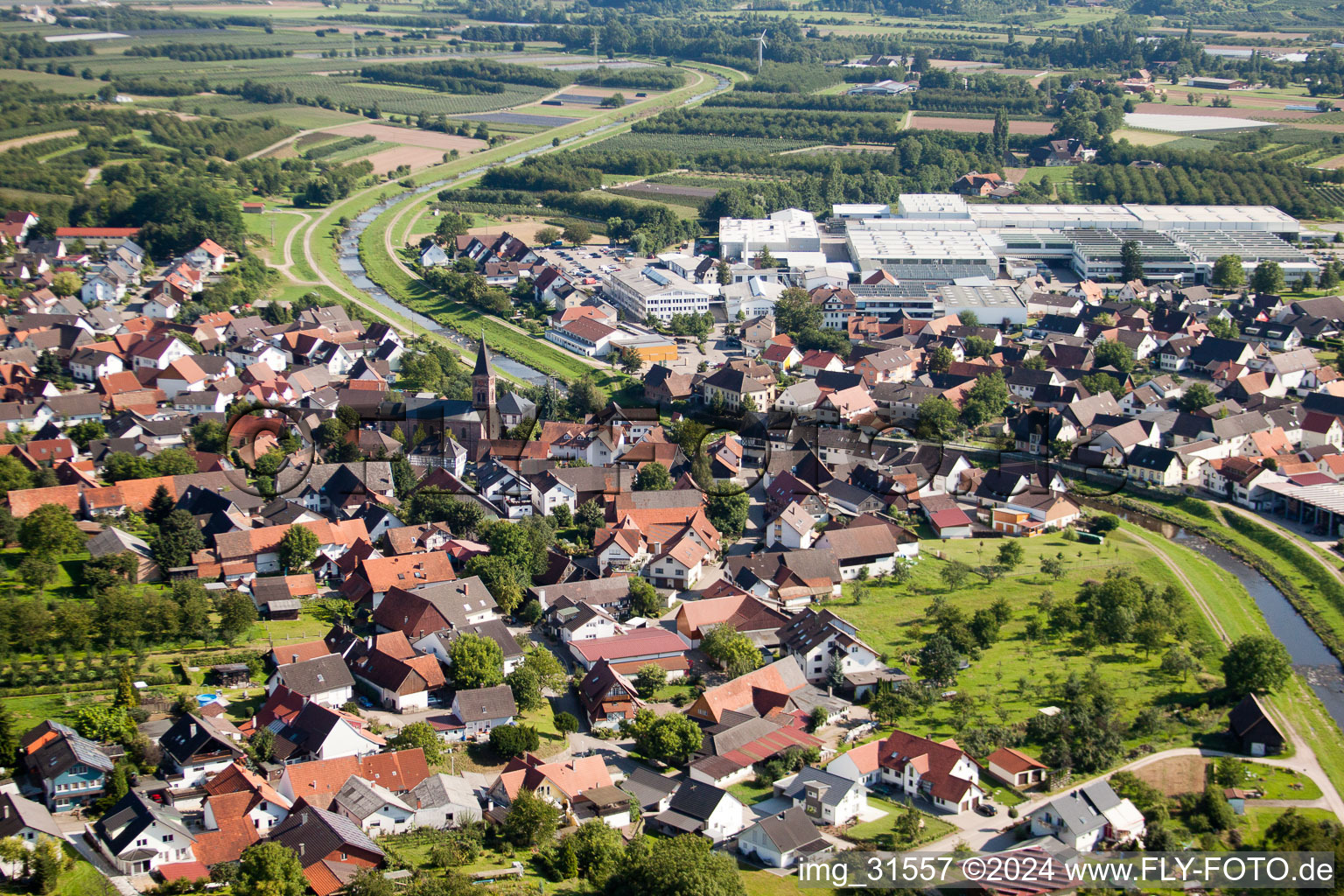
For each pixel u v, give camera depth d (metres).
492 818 172.25
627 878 155.00
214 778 170.75
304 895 152.12
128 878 153.38
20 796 162.00
